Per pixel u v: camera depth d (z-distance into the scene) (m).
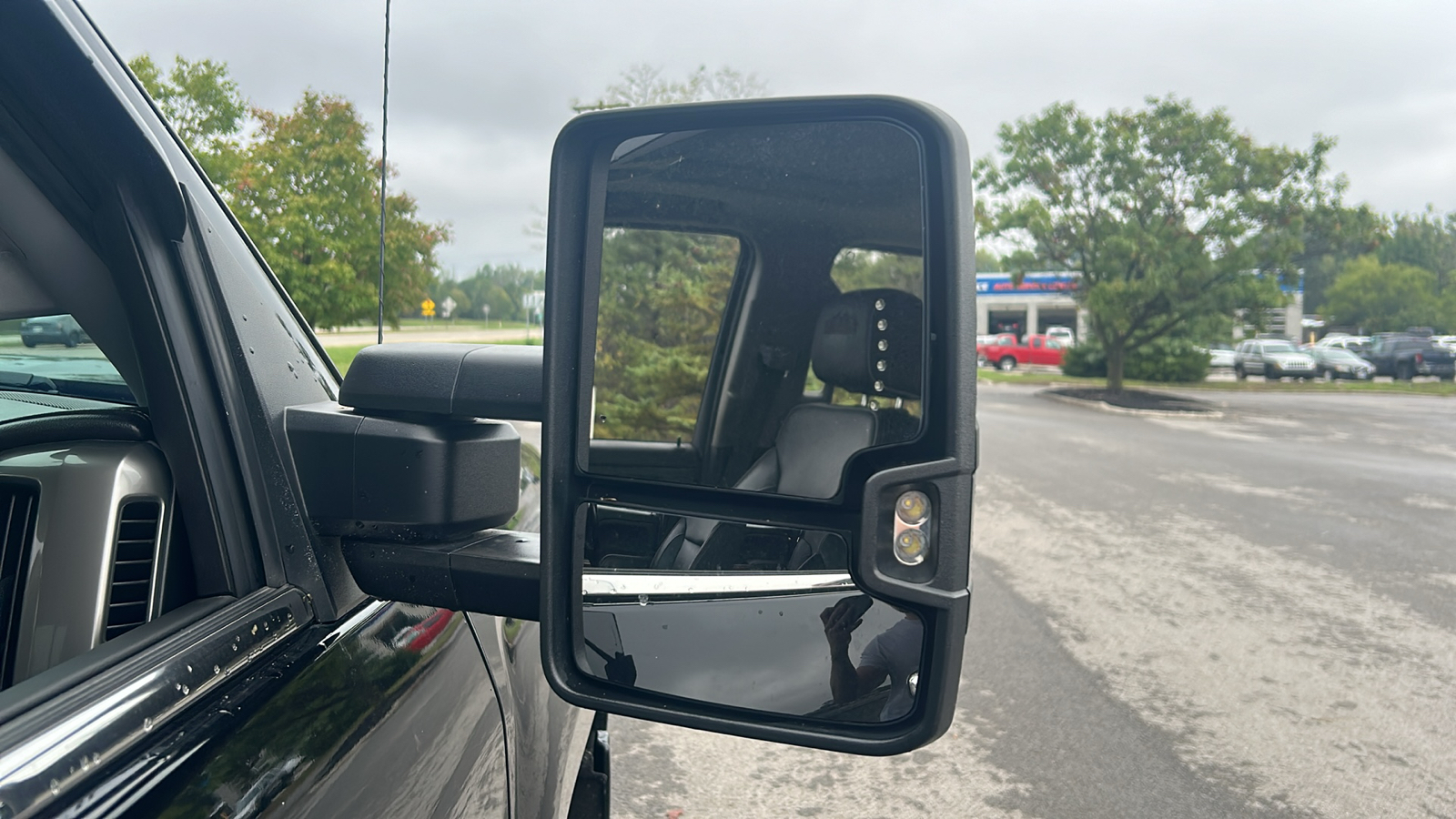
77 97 0.88
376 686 1.03
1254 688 4.21
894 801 3.12
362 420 1.05
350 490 1.05
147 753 0.73
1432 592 6.03
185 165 1.05
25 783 0.62
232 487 1.00
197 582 0.98
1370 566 6.73
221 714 0.82
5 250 0.93
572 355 0.97
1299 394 30.12
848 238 1.07
